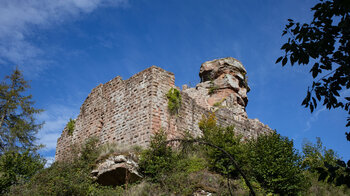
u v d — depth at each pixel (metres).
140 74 22.02
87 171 17.47
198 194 14.66
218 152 16.80
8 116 24.66
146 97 20.55
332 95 6.64
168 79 21.70
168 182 15.35
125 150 18.05
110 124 22.48
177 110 21.25
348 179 6.02
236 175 16.64
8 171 17.42
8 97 24.77
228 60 40.16
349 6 5.90
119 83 23.64
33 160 19.53
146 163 16.41
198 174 15.96
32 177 17.94
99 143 22.39
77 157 19.91
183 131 20.94
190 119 22.05
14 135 23.59
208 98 37.16
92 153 19.14
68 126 27.02
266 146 17.64
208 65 40.59
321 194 17.16
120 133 21.14
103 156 17.86
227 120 25.42
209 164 16.91
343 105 6.65
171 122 20.42
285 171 16.00
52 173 17.56
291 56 6.82
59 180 16.25
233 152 16.88
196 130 22.11
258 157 17.17
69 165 18.38
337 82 6.62
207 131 21.38
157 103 20.27
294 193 15.90
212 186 15.23
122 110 21.98
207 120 23.25
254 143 19.06
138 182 16.20
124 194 15.31
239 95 38.44
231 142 18.28
